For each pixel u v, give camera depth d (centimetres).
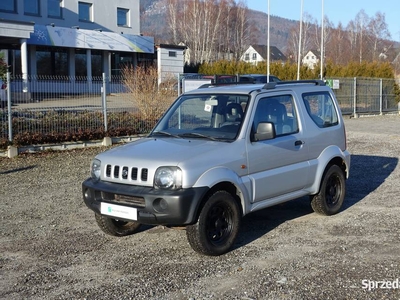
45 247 623
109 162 594
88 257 585
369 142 1655
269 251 596
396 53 7881
